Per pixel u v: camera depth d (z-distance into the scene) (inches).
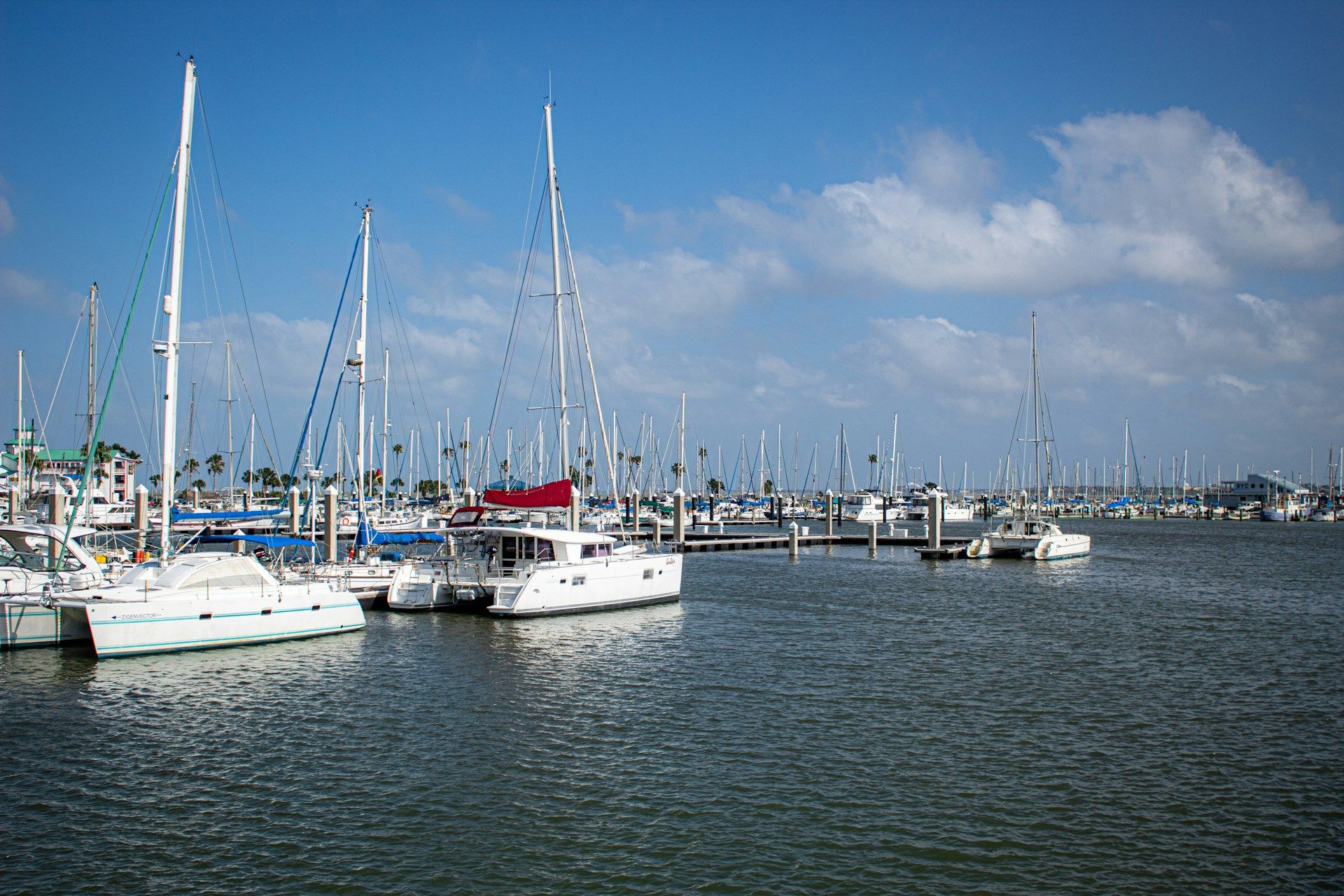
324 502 2150.6
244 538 1491.1
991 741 816.9
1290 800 680.4
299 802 665.0
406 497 4210.1
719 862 573.9
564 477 1628.9
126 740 799.1
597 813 646.5
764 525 5039.4
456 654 1155.9
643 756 765.9
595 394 1804.9
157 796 674.2
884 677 1056.8
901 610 1605.6
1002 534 2773.1
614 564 1508.4
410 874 556.4
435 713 887.1
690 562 2682.1
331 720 863.1
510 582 1401.3
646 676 1051.3
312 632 1226.6
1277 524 6348.4
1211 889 546.3
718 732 834.8
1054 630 1397.6
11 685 970.7
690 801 669.9
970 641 1289.4
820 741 809.5
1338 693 995.9
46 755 761.0
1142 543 3882.9
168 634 1103.0
